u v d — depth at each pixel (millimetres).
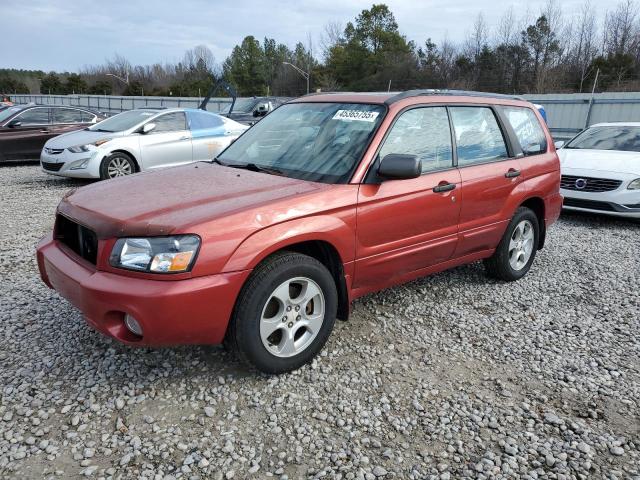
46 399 2977
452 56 58438
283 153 3896
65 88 71375
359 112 3885
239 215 2924
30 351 3469
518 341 3906
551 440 2797
